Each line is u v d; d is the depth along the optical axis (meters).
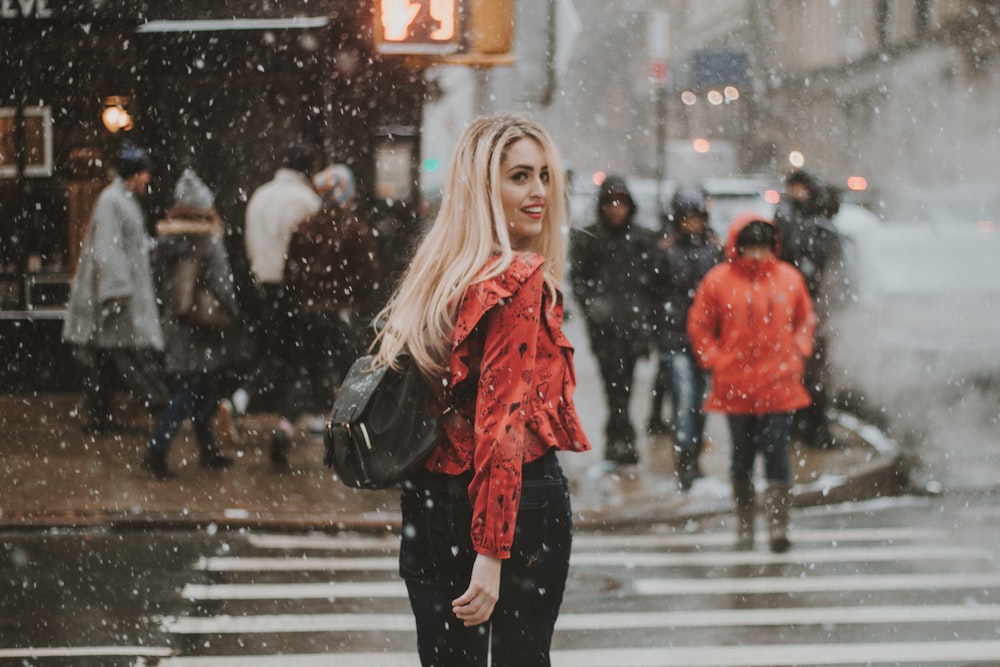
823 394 12.59
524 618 3.76
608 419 11.90
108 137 14.80
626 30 52.28
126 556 8.40
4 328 14.90
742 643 6.54
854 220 14.91
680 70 51.34
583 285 11.83
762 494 8.69
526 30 14.20
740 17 54.16
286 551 8.62
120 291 12.23
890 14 41.34
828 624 6.87
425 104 16.98
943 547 8.73
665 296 11.55
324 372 11.17
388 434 3.67
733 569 8.15
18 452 11.73
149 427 13.06
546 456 3.72
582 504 10.11
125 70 14.70
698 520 9.78
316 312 11.06
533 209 3.84
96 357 12.60
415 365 3.69
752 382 8.55
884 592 7.54
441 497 3.70
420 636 3.81
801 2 48.19
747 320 8.56
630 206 11.74
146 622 6.89
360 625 6.88
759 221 8.49
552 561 3.76
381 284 14.38
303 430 12.91
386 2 10.28
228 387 12.22
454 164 3.84
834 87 45.28
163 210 14.72
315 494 10.25
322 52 14.78
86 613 7.05
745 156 48.75
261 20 14.67
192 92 14.77
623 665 6.18
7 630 6.71
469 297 3.66
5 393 14.95
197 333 10.82
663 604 7.31
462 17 10.47
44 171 14.85
